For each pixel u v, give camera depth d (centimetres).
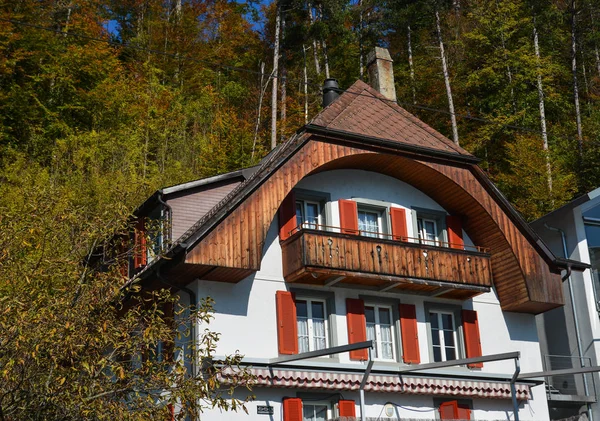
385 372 2359
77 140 3719
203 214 2450
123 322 1697
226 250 2184
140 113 4319
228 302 2273
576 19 5266
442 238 2711
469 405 2550
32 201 1777
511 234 2691
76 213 1833
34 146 3938
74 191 3216
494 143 4859
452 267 2545
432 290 2592
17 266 1659
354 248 2381
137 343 1692
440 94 5175
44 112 4309
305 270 2291
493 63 5119
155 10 5703
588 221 3081
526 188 4303
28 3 4584
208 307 1805
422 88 5225
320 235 2341
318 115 2519
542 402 2717
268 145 4997
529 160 4269
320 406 2333
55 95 4434
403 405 2433
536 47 5088
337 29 5112
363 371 2323
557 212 3038
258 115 5069
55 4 4897
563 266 2811
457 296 2650
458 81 5178
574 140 4603
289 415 2209
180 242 2142
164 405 1689
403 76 5428
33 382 1581
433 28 5528
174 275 2223
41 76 4347
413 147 2594
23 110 4209
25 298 1606
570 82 5394
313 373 2238
